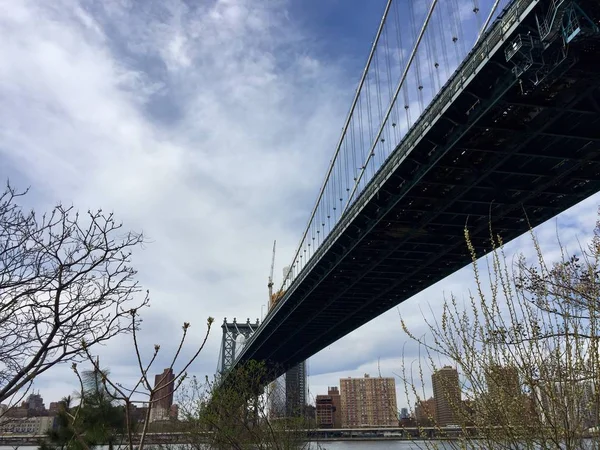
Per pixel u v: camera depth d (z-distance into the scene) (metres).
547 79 23.50
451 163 32.12
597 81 23.81
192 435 14.91
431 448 4.37
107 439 9.10
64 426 8.88
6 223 6.25
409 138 32.56
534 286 4.43
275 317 68.44
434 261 47.75
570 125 28.31
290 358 84.44
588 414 3.71
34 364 5.00
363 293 57.38
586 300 4.07
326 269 52.03
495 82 25.45
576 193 34.97
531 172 32.56
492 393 4.01
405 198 36.91
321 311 61.97
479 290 4.36
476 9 28.38
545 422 3.75
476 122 27.23
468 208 37.44
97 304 5.96
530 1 21.23
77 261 6.09
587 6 20.00
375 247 45.69
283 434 16.97
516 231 41.00
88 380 9.15
